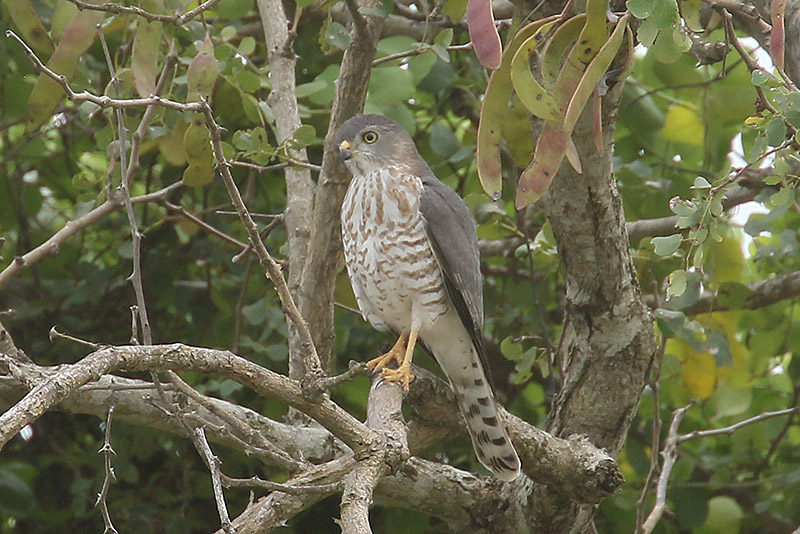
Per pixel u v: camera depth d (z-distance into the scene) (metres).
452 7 8.45
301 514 11.29
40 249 8.49
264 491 11.39
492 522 9.12
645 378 8.49
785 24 7.44
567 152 5.79
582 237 7.88
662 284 10.33
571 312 8.40
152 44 7.75
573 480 7.99
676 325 8.59
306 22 11.17
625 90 11.28
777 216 9.25
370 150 8.81
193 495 11.45
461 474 9.19
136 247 6.69
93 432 11.94
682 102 11.86
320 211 8.96
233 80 9.41
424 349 9.42
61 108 10.84
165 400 6.38
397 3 10.42
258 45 11.94
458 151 10.88
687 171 11.14
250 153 8.52
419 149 11.95
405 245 8.65
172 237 11.87
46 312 11.80
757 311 10.95
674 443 9.42
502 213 10.52
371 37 8.23
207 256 11.58
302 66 11.48
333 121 8.93
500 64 5.44
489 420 8.10
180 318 12.16
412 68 10.08
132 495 11.59
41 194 12.60
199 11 6.88
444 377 11.19
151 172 11.88
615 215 7.86
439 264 8.63
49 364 11.77
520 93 5.58
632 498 10.88
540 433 8.05
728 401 10.97
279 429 8.51
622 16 5.73
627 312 8.25
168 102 5.74
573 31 5.94
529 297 11.27
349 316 10.80
